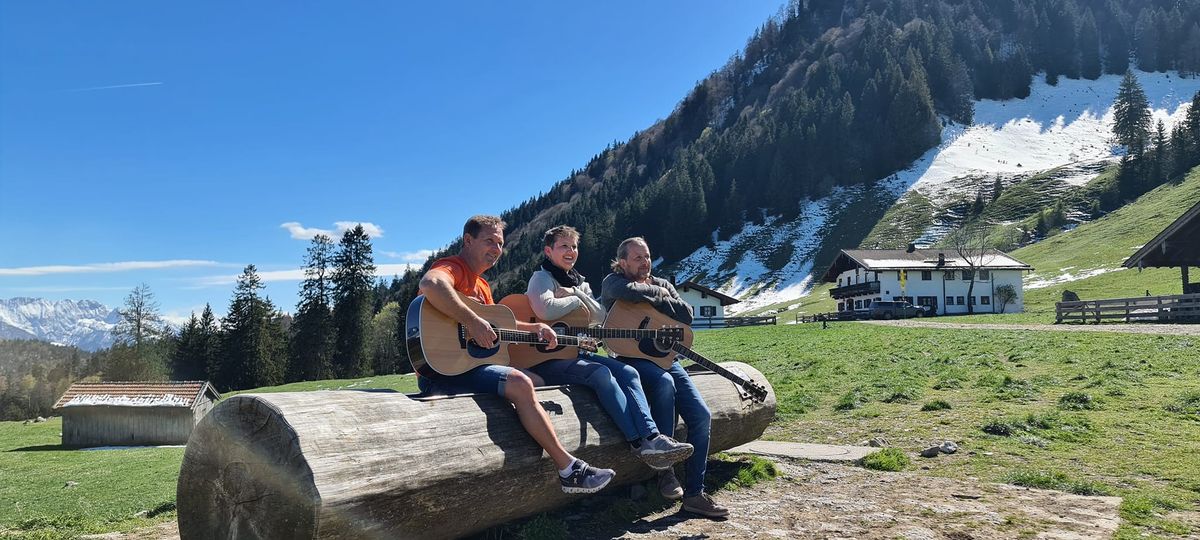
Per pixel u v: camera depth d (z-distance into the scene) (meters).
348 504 3.05
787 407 10.93
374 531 3.22
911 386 12.16
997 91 187.38
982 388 11.57
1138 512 4.84
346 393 3.60
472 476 3.65
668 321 5.29
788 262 125.81
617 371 4.78
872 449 7.44
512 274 131.38
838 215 140.50
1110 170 129.62
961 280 74.12
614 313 5.16
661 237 151.62
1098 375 12.21
